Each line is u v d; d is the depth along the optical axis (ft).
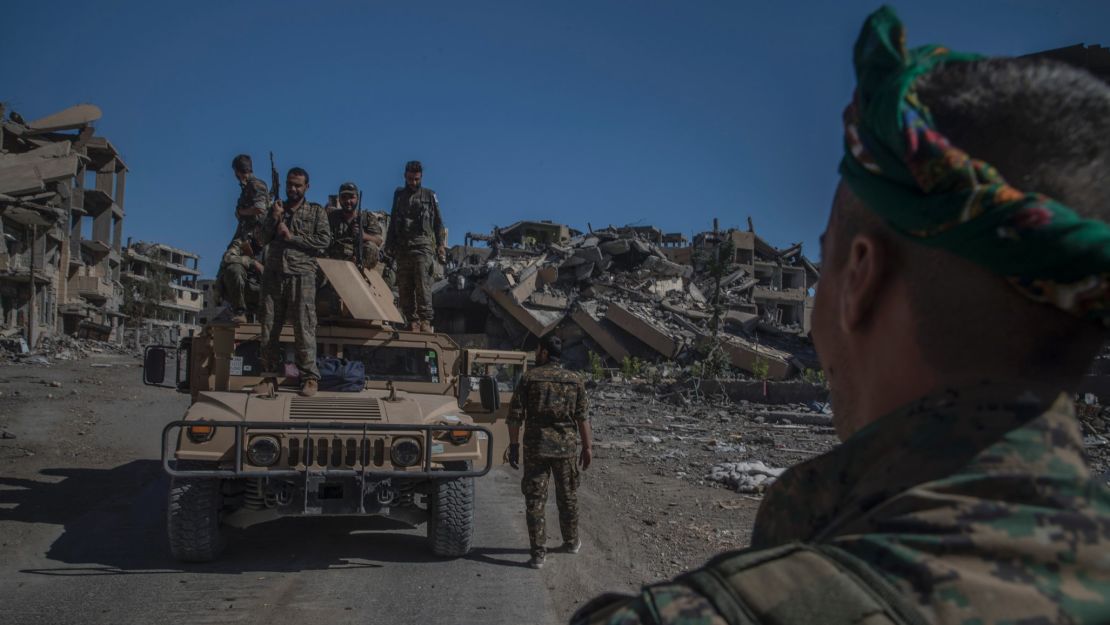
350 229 23.63
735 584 1.62
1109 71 20.71
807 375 102.06
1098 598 1.43
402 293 24.11
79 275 142.61
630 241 157.28
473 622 13.43
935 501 1.60
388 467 16.96
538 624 13.41
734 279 172.04
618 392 82.28
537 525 17.29
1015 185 1.65
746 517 22.04
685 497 25.18
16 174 109.70
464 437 17.62
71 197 139.13
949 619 1.43
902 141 1.63
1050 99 1.72
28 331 114.32
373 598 14.67
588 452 18.54
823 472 1.98
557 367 18.30
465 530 17.37
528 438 17.97
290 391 19.11
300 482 16.51
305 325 19.06
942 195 1.57
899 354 1.89
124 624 12.90
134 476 28.22
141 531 19.67
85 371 85.51
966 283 1.71
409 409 18.13
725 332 137.08
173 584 15.28
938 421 1.72
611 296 139.44
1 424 39.45
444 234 24.66
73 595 14.42
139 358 126.21
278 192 23.34
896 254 1.91
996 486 1.58
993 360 1.72
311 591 15.03
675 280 151.53
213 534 16.55
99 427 40.78
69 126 140.05
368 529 20.63
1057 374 1.70
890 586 1.49
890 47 1.81
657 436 44.91
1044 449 1.62
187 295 264.11
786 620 1.50
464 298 139.44
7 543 17.88
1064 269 1.46
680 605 1.61
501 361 21.94
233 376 19.61
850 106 2.01
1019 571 1.47
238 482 17.24
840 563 1.58
